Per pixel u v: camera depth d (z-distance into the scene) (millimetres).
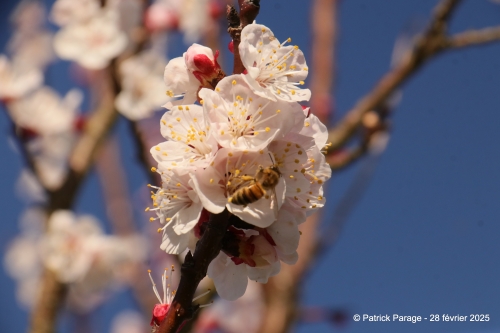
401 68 6066
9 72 6789
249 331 7375
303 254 6145
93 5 6766
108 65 6496
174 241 2770
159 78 6328
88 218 7035
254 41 2939
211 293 4824
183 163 2756
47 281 6578
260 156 2766
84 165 6820
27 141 6777
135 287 7480
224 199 2676
